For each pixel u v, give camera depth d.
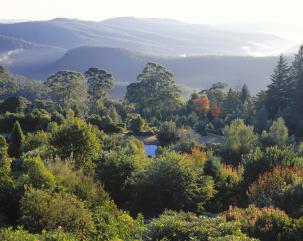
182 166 17.34
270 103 60.78
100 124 49.47
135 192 17.42
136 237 9.19
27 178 11.54
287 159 18.69
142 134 48.88
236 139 33.78
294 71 63.28
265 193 14.37
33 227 9.51
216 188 19.23
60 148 20.09
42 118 43.97
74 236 8.46
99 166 19.05
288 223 9.79
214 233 8.38
